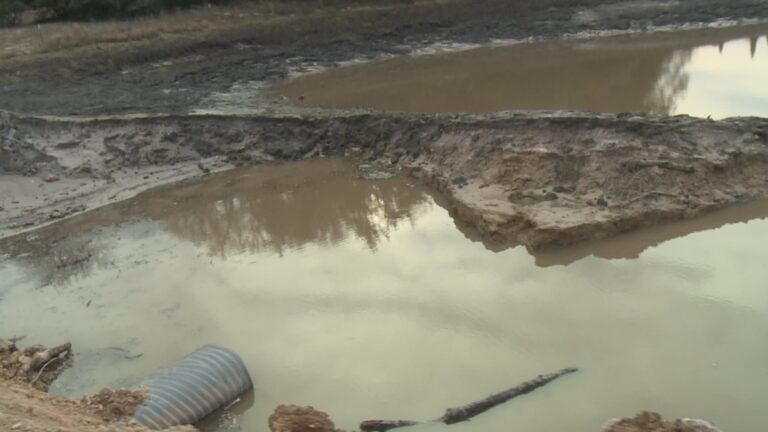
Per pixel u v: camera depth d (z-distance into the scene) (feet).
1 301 44.73
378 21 125.18
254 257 48.14
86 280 46.57
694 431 27.40
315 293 42.32
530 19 130.41
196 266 47.39
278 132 67.97
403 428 30.45
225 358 33.78
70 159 65.98
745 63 92.84
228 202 57.93
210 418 32.09
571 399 31.53
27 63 94.79
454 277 42.80
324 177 61.26
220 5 131.13
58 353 37.50
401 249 47.32
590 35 120.06
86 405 30.91
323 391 33.32
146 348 38.22
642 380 32.53
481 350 35.53
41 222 56.44
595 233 45.27
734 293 39.01
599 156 50.47
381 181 59.47
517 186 51.19
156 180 63.10
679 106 72.23
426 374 33.99
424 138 61.67
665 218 46.93
